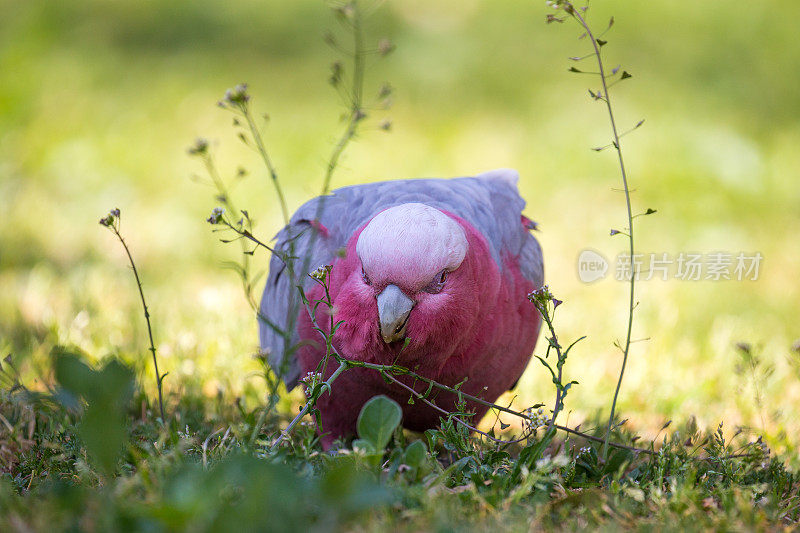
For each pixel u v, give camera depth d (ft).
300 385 25.66
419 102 69.46
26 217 46.34
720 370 31.27
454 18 83.61
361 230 21.21
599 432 22.25
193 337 30.94
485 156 59.67
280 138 60.80
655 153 59.98
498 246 23.27
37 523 14.38
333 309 18.78
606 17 83.10
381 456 17.22
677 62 76.79
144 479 15.61
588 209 52.21
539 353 32.65
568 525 16.37
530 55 77.56
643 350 32.83
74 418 22.57
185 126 61.93
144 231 46.80
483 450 21.72
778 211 54.29
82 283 38.40
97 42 78.43
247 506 13.46
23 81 65.10
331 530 13.82
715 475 19.72
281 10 85.15
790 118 68.59
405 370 19.65
